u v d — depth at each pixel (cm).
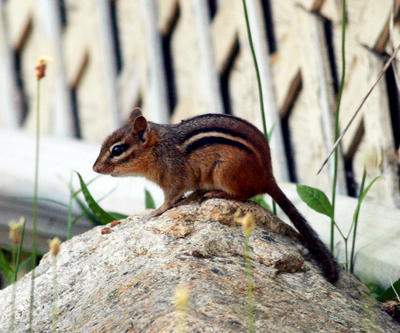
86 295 930
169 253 948
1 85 1769
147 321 824
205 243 957
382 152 1215
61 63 1681
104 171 1112
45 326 912
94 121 1656
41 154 1516
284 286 929
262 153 1045
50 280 975
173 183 1089
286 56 1335
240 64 1412
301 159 1337
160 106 1545
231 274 916
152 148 1094
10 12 1748
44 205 1313
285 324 848
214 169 1062
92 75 1645
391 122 1214
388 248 1106
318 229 1178
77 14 1653
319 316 885
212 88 1455
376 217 1164
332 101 1282
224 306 845
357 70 1238
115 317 855
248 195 1055
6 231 1325
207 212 1006
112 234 1016
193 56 1489
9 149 1551
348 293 993
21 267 1119
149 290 885
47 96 1714
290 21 1323
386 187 1216
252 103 1395
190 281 887
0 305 973
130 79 1594
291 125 1347
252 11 1368
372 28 1208
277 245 984
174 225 987
